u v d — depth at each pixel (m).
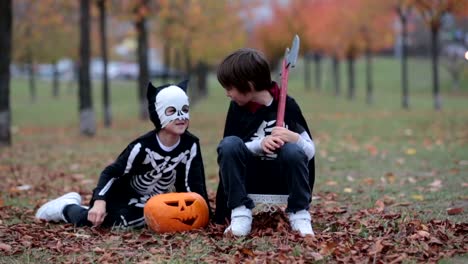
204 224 4.57
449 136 12.68
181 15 22.97
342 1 27.84
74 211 4.83
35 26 26.17
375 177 7.62
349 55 32.19
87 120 15.46
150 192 4.76
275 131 4.20
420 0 20.39
